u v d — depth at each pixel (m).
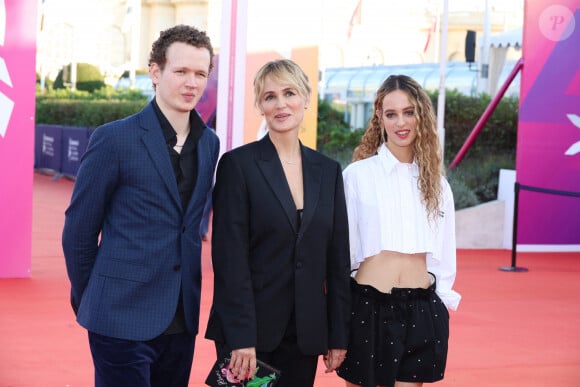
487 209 12.16
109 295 3.16
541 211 11.74
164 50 3.20
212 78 10.97
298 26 8.85
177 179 3.25
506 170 12.30
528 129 11.49
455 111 14.59
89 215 3.18
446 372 5.58
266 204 3.31
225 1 8.68
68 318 6.66
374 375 3.56
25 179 8.15
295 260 3.33
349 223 3.63
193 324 3.30
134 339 3.15
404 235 3.61
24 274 8.27
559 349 6.32
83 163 3.20
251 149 3.37
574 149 11.60
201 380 5.17
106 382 3.23
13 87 7.98
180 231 3.22
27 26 7.98
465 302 8.06
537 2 11.27
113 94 25.22
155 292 3.19
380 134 3.79
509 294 8.59
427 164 3.62
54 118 25.14
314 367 3.45
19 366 5.29
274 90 3.33
